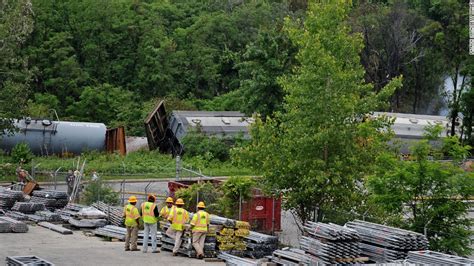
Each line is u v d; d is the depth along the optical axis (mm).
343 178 28250
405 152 52125
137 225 27391
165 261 25281
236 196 31266
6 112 50469
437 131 26766
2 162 53406
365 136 28453
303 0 111375
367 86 29094
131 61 91438
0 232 31438
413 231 25453
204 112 63312
